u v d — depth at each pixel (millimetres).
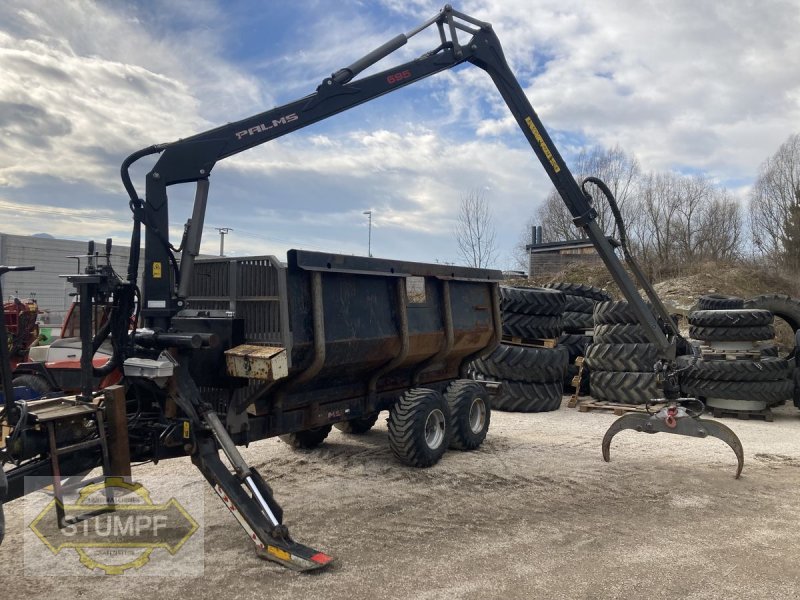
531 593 3699
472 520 4988
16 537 4527
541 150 7023
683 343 7094
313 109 5586
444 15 6539
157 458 4566
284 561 4008
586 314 13148
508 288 10523
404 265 6355
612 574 3977
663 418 6578
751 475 6438
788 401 11547
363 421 8047
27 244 19391
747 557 4277
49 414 3848
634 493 5773
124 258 15656
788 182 38438
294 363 5203
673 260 34375
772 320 10188
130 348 4551
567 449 7512
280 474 6281
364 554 4270
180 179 4887
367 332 5902
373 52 5957
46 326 14062
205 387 5277
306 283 5312
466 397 7281
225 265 5586
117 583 3787
